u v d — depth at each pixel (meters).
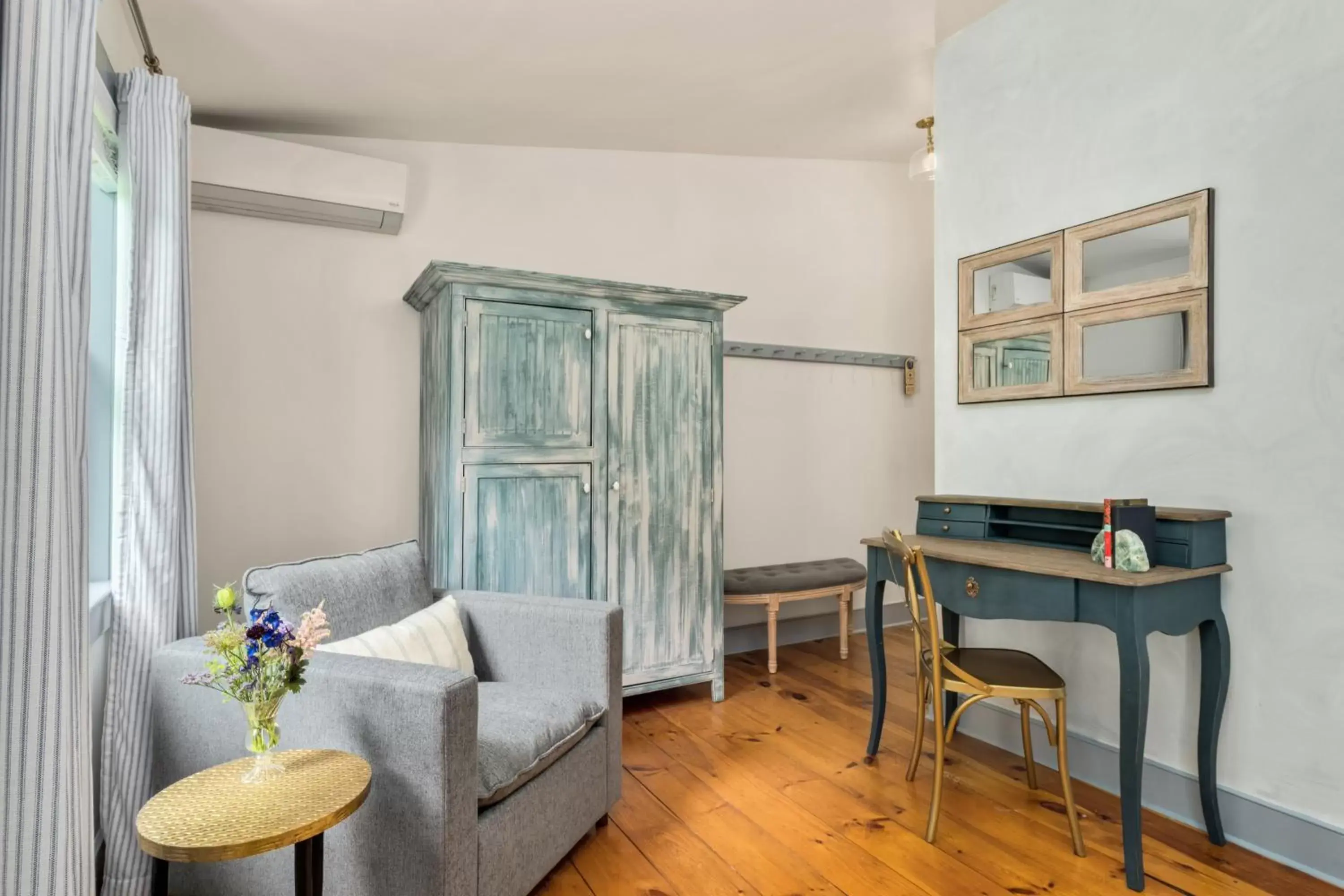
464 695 1.49
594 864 1.96
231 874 1.67
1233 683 2.11
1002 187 2.78
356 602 2.04
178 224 1.97
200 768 1.70
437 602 2.33
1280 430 2.03
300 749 1.55
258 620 1.48
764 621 4.17
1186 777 2.21
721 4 2.37
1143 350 2.33
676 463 3.18
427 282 2.80
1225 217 2.14
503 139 3.36
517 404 2.81
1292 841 1.97
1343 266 1.91
